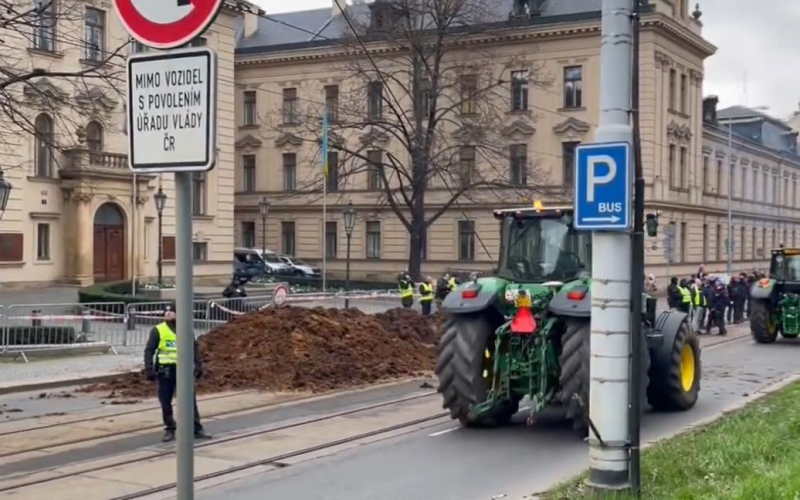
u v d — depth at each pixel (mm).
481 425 12156
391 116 49719
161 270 39750
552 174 50719
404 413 13344
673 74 52094
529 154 51250
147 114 3527
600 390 7188
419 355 19250
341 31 52656
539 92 51062
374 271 55625
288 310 18812
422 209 41250
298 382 15812
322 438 11438
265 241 56344
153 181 43406
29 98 16984
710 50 55219
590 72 49719
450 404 11875
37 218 38750
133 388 15758
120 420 12805
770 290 24812
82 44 20859
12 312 23703
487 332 11898
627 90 7102
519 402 13383
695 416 12945
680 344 13172
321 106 53250
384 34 42656
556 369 11523
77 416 13141
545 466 9805
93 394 15359
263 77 58344
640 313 7215
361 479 9258
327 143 38906
